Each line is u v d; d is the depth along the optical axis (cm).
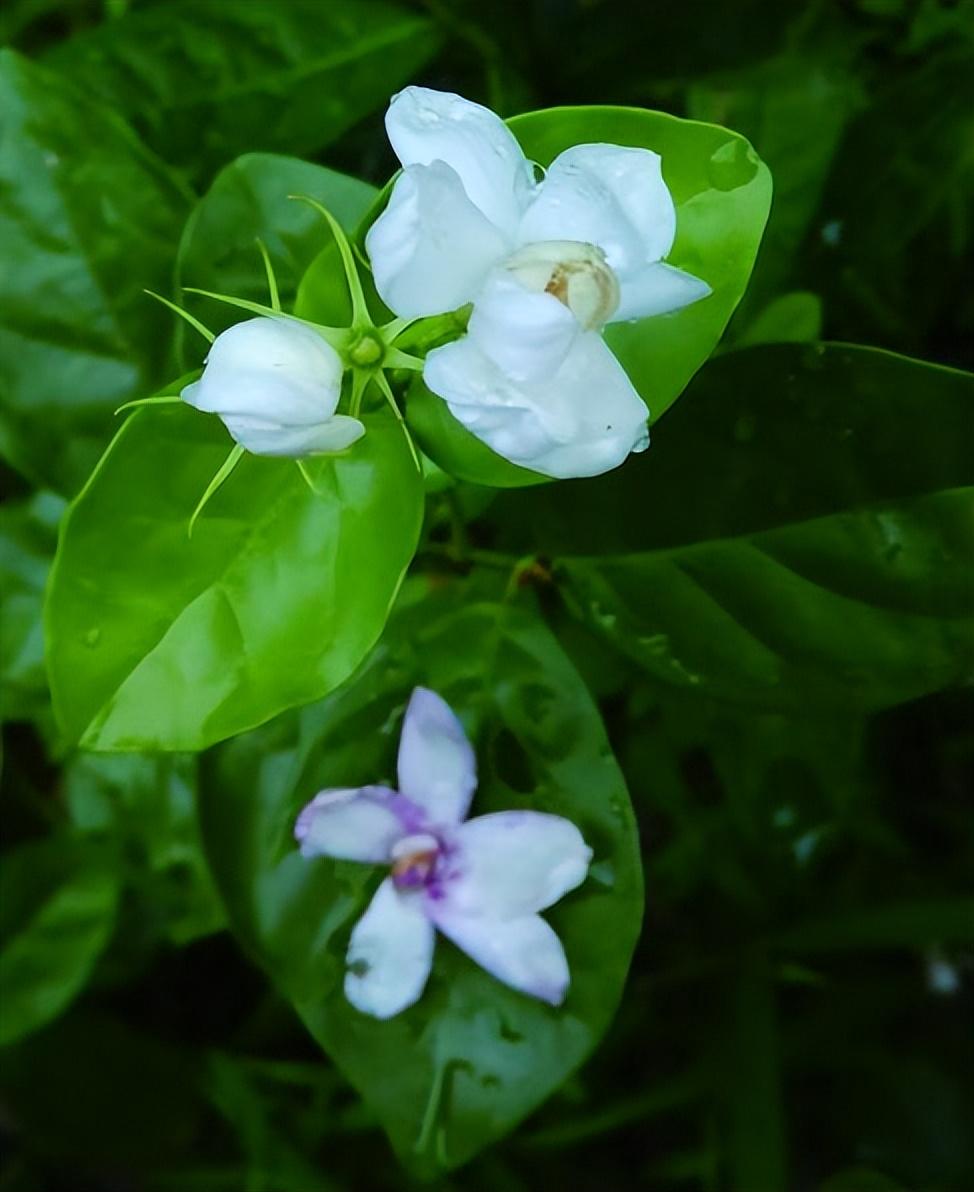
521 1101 23
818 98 27
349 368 20
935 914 28
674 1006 32
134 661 21
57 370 25
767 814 28
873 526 22
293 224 23
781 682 23
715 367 22
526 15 28
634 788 30
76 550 21
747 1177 28
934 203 27
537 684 23
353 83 27
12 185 24
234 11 27
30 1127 31
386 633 23
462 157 20
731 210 21
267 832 23
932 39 29
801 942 29
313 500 21
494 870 22
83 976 29
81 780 29
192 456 21
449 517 23
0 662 27
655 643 23
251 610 21
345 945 23
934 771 32
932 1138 31
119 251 25
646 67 28
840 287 28
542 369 19
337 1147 31
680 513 23
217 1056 31
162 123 27
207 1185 31
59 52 26
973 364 32
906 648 23
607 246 20
